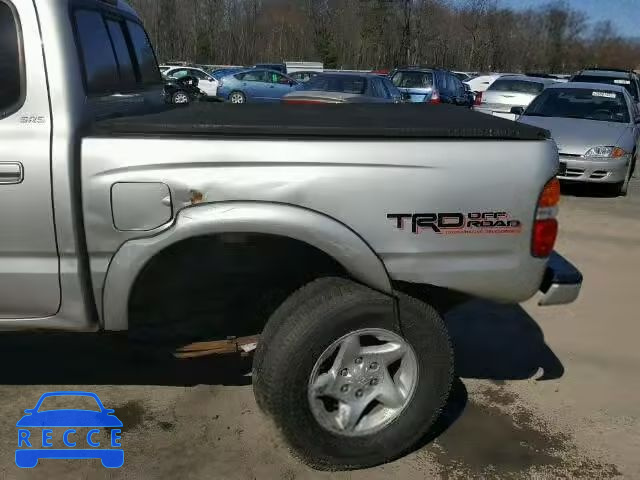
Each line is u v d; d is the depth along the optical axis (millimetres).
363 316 2516
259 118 2977
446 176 2459
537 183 2520
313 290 2576
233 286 2906
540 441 3043
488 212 2504
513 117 14188
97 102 2672
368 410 2734
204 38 40719
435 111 3697
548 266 2779
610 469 2854
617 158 8352
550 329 4273
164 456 2848
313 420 2586
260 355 2580
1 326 2543
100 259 2459
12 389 3342
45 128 2365
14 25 2369
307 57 44719
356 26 44469
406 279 2525
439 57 45125
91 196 2385
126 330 2670
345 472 2766
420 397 2699
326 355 2535
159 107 3756
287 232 2414
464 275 2551
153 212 2396
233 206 2391
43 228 2402
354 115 3318
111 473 2736
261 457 2850
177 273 2846
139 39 3705
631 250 6148
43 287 2471
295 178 2398
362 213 2439
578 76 15383
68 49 2424
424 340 2639
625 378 3660
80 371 3527
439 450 2943
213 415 3154
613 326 4355
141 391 3354
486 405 3330
